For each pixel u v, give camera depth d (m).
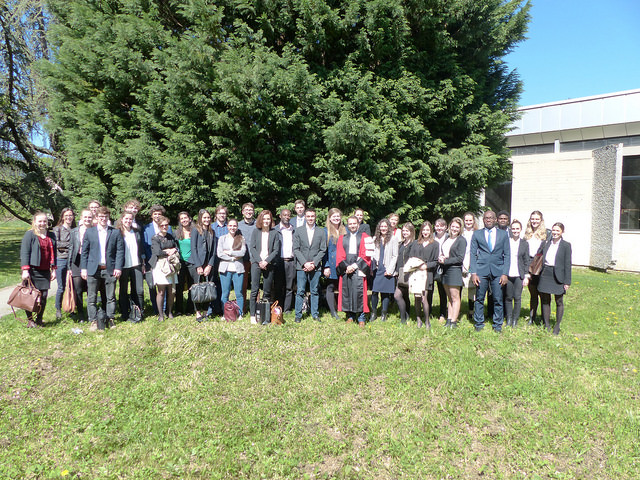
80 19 9.41
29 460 3.34
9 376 4.55
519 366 4.92
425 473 3.23
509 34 10.22
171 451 3.43
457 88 9.44
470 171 9.11
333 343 5.56
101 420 3.83
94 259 5.94
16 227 36.47
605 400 4.24
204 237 6.46
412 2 8.51
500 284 6.03
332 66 9.02
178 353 5.12
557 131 17.20
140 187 8.38
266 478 3.17
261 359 5.04
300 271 6.43
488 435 3.72
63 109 10.34
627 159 15.00
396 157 8.84
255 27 8.59
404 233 6.35
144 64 8.60
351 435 3.67
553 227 6.07
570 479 3.19
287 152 8.09
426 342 5.54
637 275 13.45
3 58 15.40
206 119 7.84
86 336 5.71
